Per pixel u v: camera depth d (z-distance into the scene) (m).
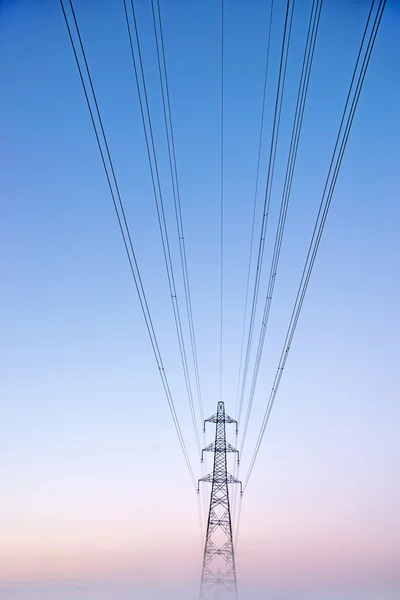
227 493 83.62
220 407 85.81
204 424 85.50
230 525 82.94
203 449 85.00
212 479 84.19
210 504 83.44
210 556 81.81
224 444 84.94
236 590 80.50
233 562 81.44
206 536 82.69
